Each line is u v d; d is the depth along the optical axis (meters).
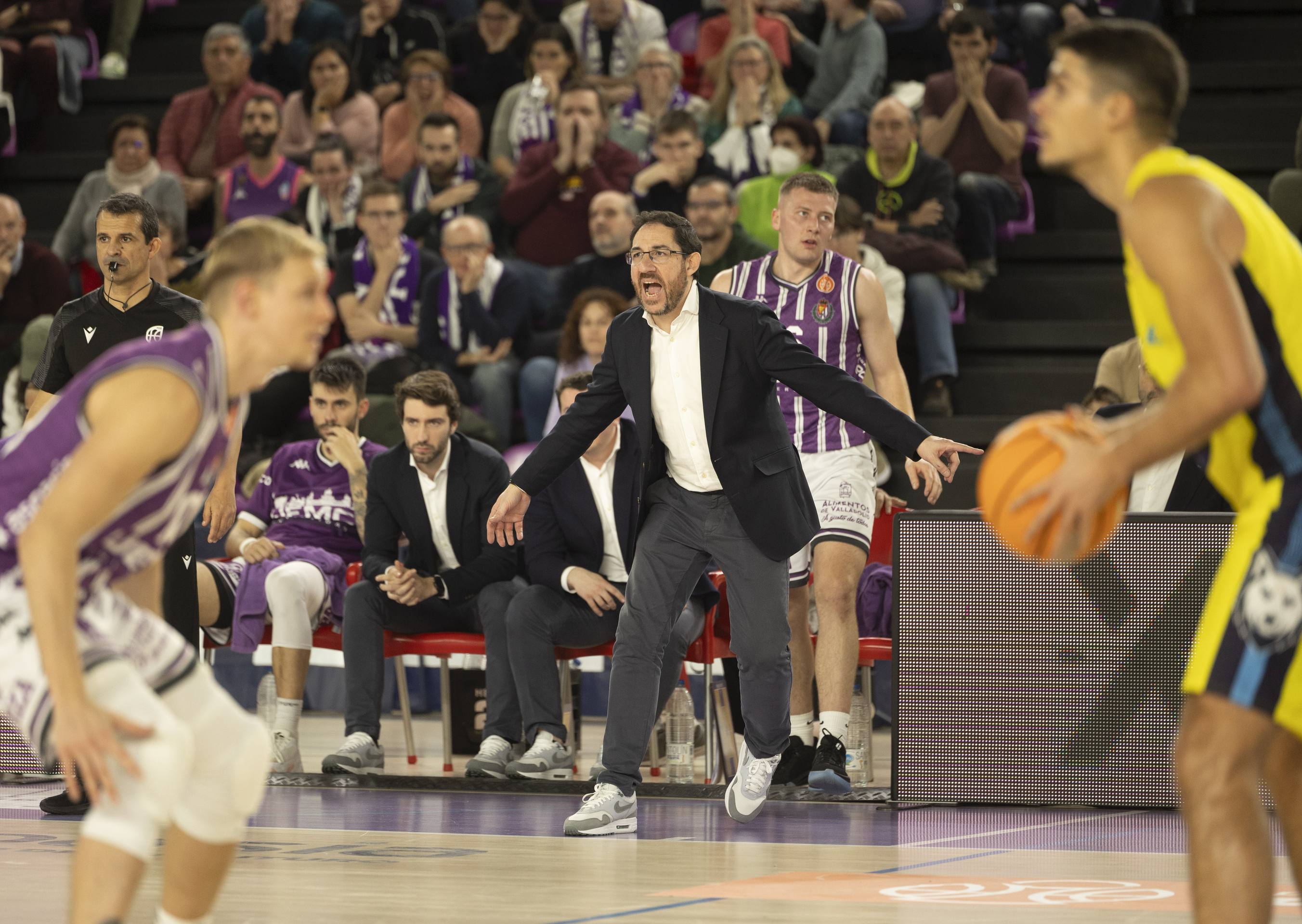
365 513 20.27
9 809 15.30
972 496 26.88
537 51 32.03
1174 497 17.59
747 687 14.56
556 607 18.16
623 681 14.32
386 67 34.84
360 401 21.09
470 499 19.05
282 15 35.66
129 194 14.85
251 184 31.97
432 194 30.70
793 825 14.50
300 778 17.98
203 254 30.53
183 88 37.44
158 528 6.85
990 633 15.39
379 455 19.58
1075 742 15.20
